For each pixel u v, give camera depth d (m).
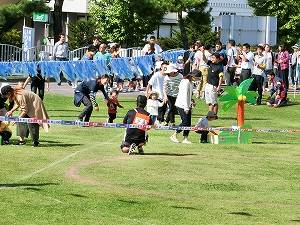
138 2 59.22
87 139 25.20
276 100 38.03
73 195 16.88
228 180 19.28
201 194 17.62
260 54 38.91
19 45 53.09
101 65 32.84
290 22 69.69
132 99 37.81
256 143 26.36
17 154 21.44
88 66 32.16
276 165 21.77
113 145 23.98
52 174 19.02
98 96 37.97
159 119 29.39
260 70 38.06
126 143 22.44
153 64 35.44
